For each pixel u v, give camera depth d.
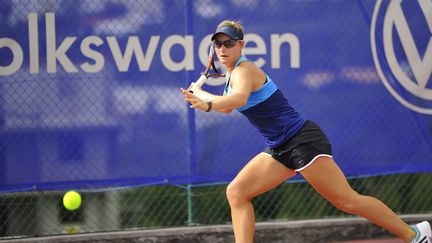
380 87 20.88
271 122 15.06
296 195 22.19
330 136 20.70
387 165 21.00
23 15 19.12
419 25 20.95
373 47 20.80
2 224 20.00
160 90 19.75
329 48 20.56
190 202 20.25
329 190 15.27
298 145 14.99
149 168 19.78
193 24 19.83
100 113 19.52
